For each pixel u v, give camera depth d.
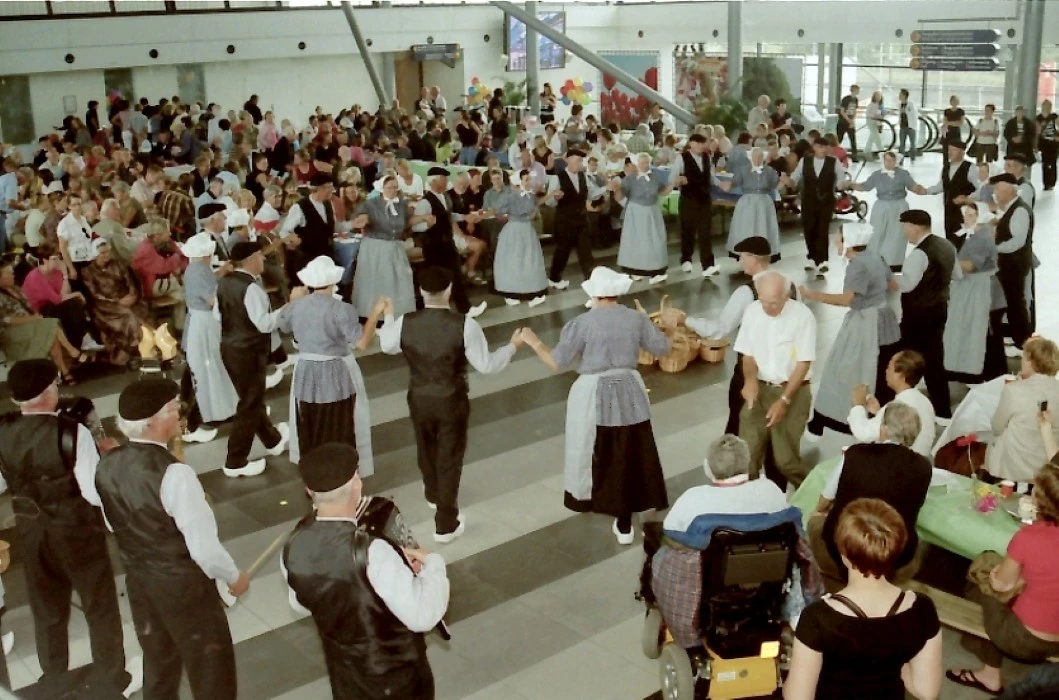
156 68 22.52
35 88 20.86
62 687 4.65
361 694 3.38
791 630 4.39
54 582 4.55
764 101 19.62
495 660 5.03
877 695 3.08
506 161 18.70
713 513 4.12
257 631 5.32
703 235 11.90
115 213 10.45
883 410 4.87
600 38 27.59
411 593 3.28
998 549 4.82
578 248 11.65
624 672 4.91
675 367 8.89
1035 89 19.27
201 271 7.46
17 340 8.64
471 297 11.39
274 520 6.48
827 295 7.09
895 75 23.25
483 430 7.80
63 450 4.29
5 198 13.72
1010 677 4.80
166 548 3.91
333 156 17.03
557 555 5.98
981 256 8.05
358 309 10.22
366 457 6.71
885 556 3.02
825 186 11.79
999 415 5.95
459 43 26.38
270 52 23.27
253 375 6.88
